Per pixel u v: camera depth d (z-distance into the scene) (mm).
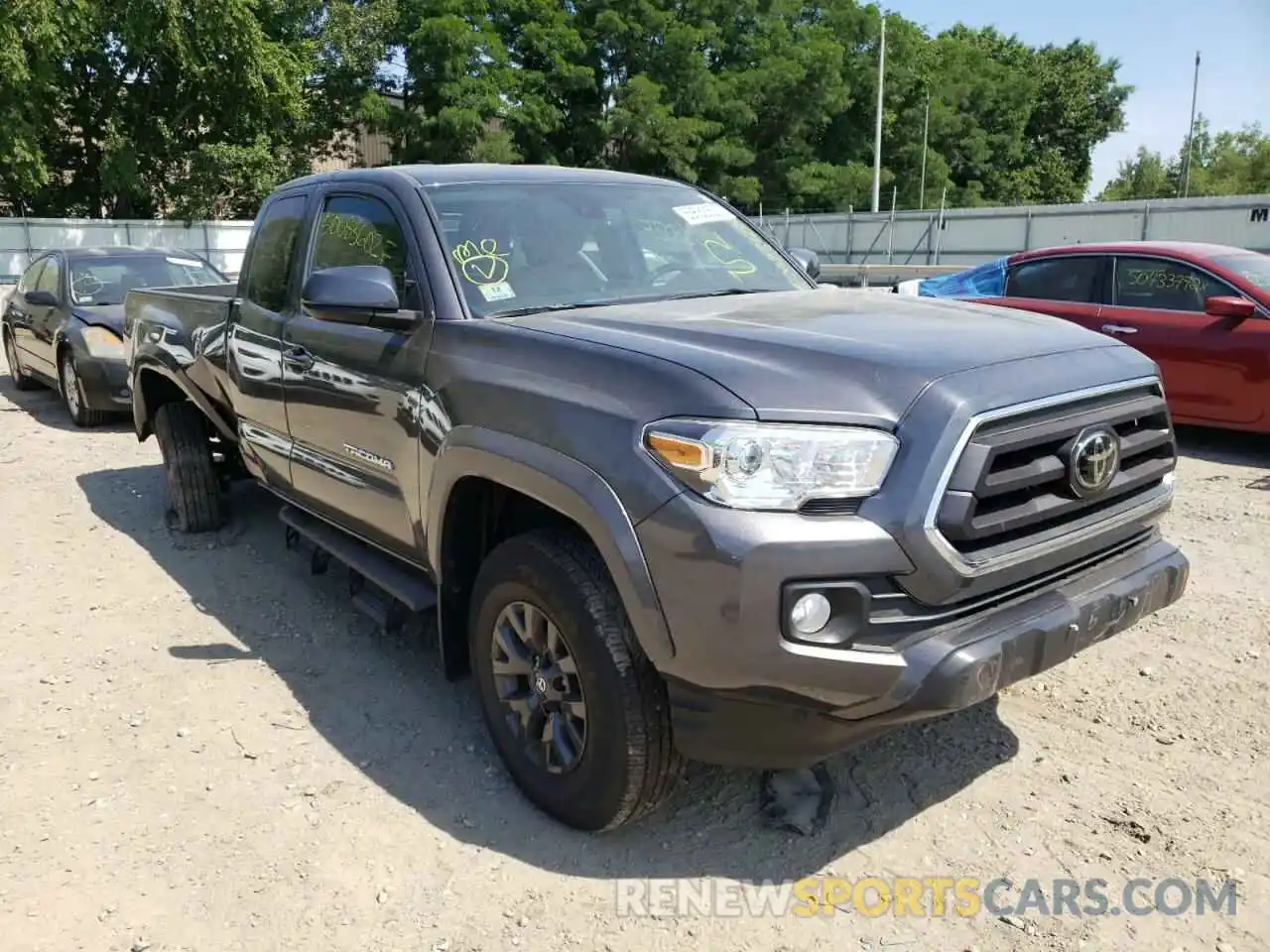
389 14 39438
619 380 2783
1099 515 2928
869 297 3807
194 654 4430
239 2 32500
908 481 2490
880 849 3016
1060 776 3355
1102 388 2854
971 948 2619
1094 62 67562
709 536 2455
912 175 53625
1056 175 65750
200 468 5898
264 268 4762
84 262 9875
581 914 2766
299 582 5242
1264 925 2666
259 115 36438
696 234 4266
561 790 3055
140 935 2713
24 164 31703
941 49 56500
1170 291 7922
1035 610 2715
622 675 2756
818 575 2434
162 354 5723
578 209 4016
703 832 3111
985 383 2629
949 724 3699
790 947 2633
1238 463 7398
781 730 2582
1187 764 3414
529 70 42250
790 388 2576
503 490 3221
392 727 3777
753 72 44719
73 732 3773
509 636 3186
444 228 3668
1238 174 70375
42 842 3111
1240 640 4344
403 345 3568
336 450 4059
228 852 3057
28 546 5883
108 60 34219
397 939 2688
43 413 10039
